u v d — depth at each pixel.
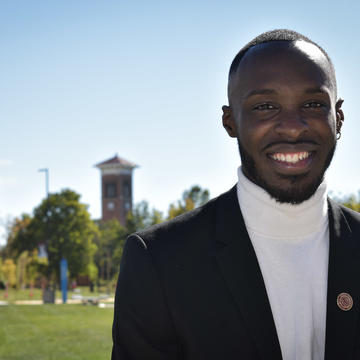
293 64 1.49
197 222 1.69
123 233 59.50
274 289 1.57
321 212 1.60
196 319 1.55
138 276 1.62
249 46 1.59
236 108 1.56
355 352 1.54
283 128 1.46
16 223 65.88
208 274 1.58
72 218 56.22
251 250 1.58
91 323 16.53
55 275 55.31
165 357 1.58
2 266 54.78
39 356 9.95
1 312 21.47
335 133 1.54
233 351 1.51
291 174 1.48
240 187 1.65
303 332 1.55
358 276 1.60
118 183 101.56
